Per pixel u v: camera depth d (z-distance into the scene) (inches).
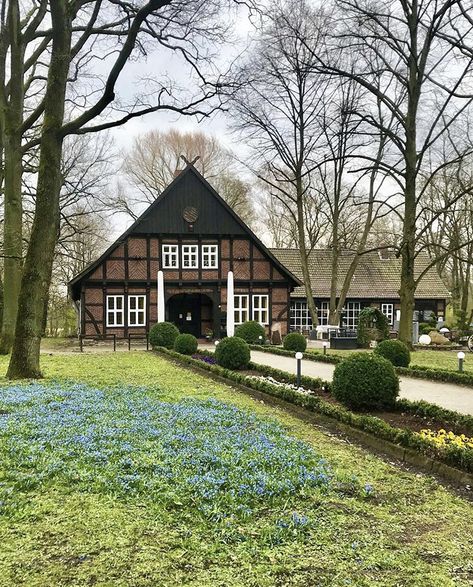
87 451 269.1
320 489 230.5
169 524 190.5
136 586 150.9
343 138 1224.2
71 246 1817.2
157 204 1214.3
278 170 1289.4
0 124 830.5
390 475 255.8
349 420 346.3
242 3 563.8
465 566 167.0
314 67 887.7
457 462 259.8
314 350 1036.5
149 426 325.1
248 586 152.5
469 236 1710.1
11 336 809.5
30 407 378.6
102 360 771.4
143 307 1208.2
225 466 251.1
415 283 987.9
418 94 950.4
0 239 1144.8
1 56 795.4
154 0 489.4
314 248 1705.2
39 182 547.5
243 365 631.2
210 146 2004.2
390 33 863.7
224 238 1249.4
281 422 364.5
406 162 971.3
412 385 569.6
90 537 179.3
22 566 160.4
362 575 159.8
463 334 1295.5
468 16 762.8
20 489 221.1
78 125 542.6
